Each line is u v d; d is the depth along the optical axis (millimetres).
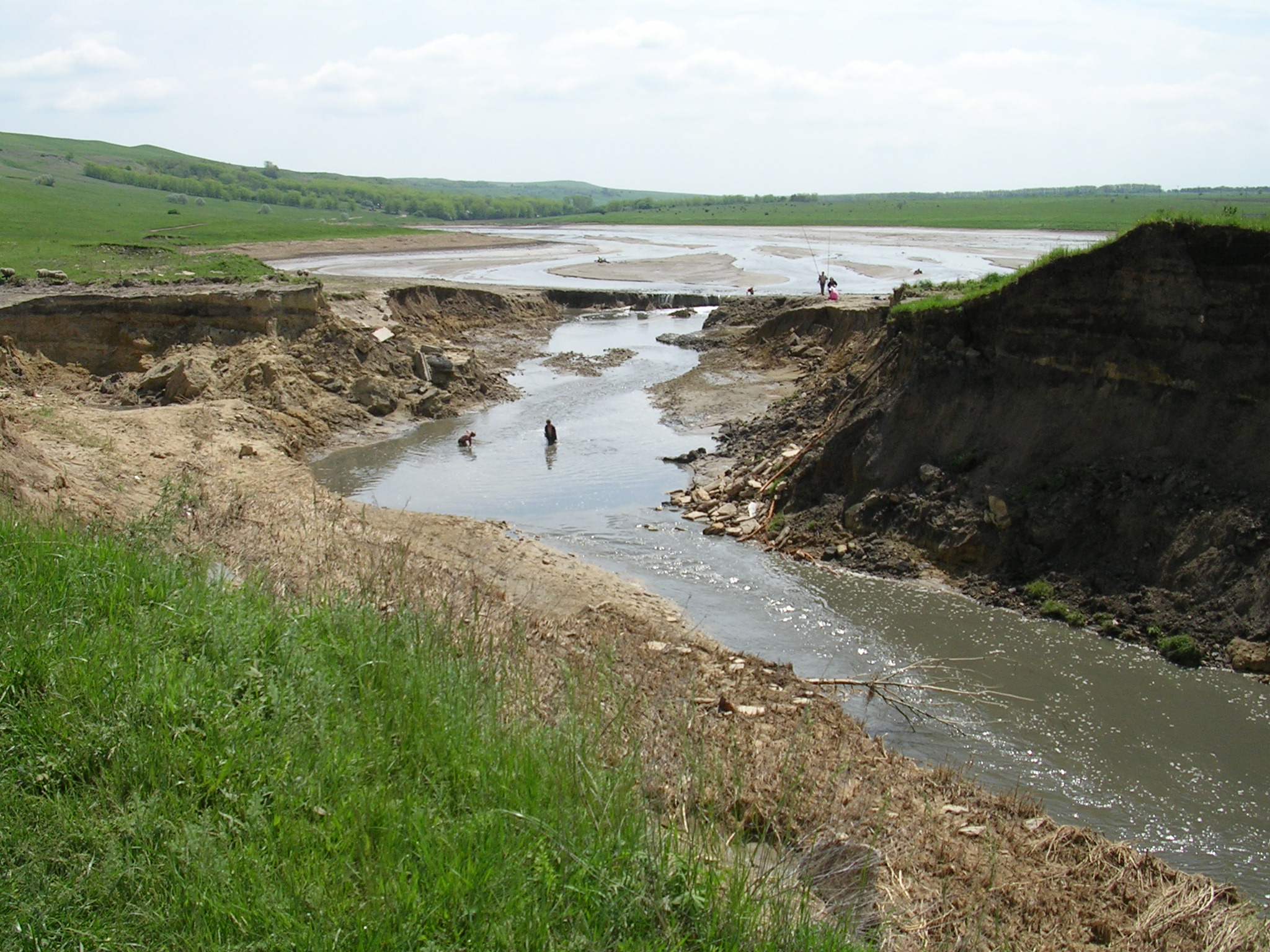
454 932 5422
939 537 19047
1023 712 13438
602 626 14789
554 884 5836
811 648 15633
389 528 19203
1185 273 17578
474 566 17547
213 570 10812
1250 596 15297
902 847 8320
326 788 6609
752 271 70312
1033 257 73312
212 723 6941
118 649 7633
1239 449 16734
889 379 22125
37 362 30734
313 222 140500
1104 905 8188
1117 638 15898
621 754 8219
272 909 5395
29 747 6551
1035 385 19672
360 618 9336
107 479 17453
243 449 23406
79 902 5445
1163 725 13086
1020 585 17719
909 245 89000
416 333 41344
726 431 29156
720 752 9164
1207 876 9859
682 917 5910
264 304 32500
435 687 8047
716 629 16359
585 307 57375
